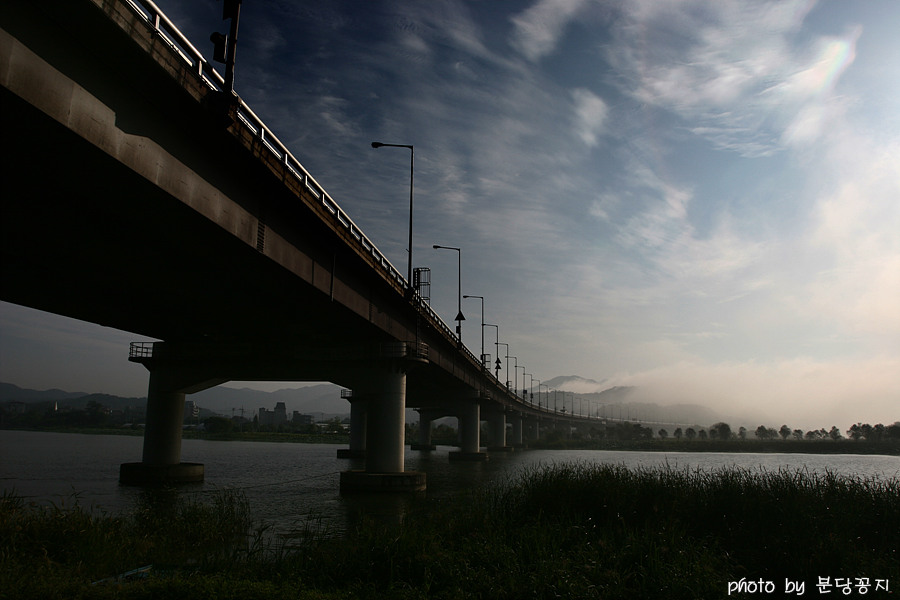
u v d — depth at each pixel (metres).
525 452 147.38
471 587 12.70
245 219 26.61
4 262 31.22
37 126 16.34
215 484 52.75
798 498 19.42
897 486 22.05
